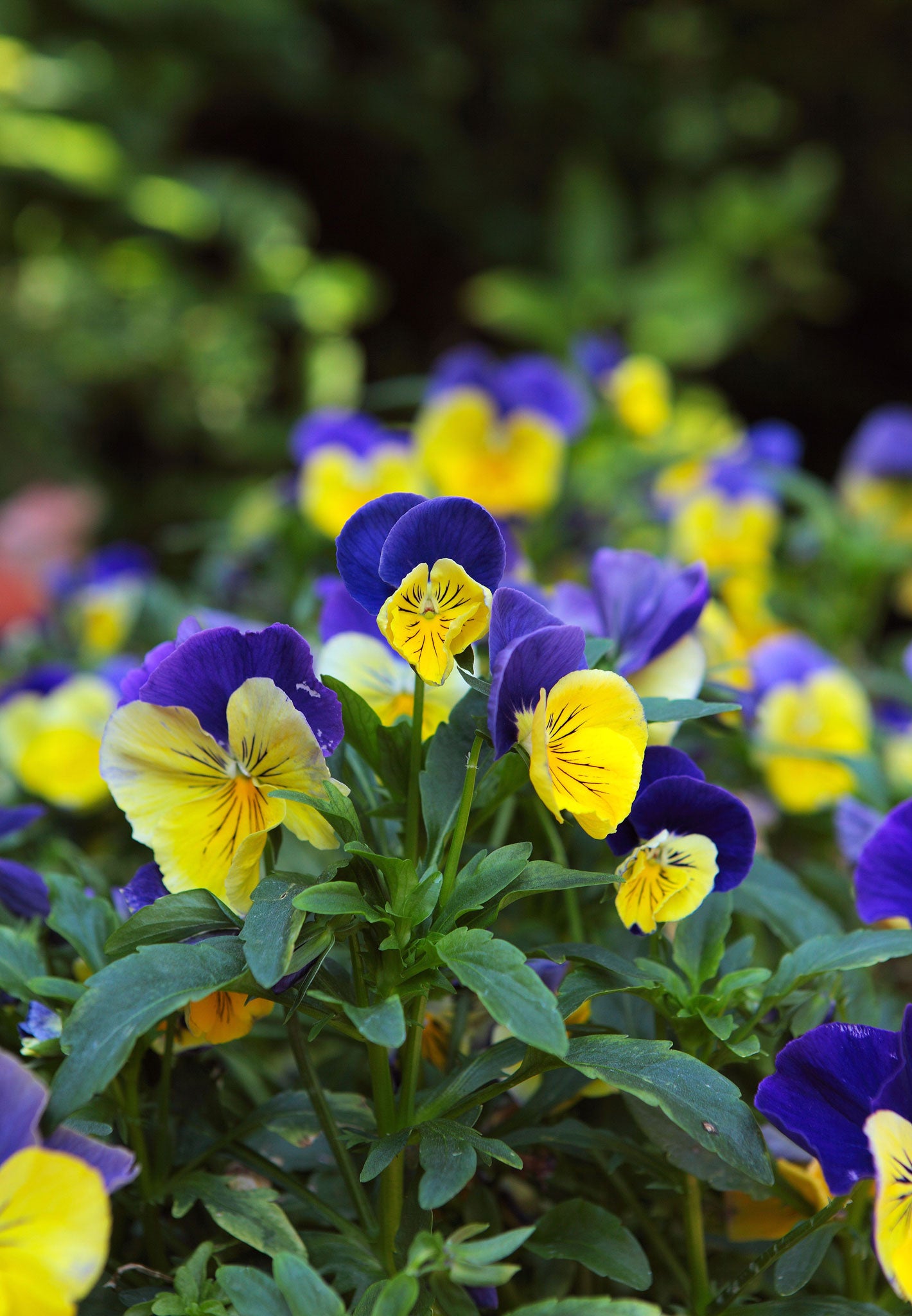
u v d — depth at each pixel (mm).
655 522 1058
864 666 1068
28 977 584
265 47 3014
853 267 3607
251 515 1110
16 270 2678
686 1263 621
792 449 1139
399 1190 568
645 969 580
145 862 750
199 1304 550
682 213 3055
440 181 3502
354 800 592
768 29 3535
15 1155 513
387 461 941
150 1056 604
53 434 2617
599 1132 591
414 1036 566
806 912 631
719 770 761
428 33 3441
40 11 2811
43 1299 510
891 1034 554
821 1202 590
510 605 547
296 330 2914
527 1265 622
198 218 2732
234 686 555
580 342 1269
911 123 3529
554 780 548
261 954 532
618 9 3600
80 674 822
